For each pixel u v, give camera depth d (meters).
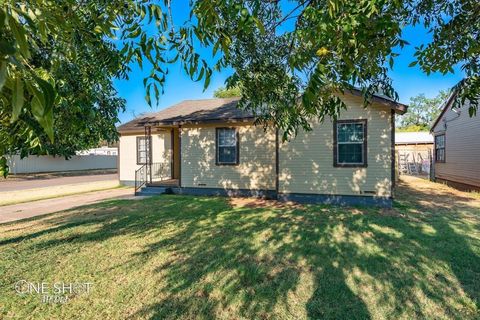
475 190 10.56
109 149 30.39
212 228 5.63
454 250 4.21
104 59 2.21
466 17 2.43
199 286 3.24
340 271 3.55
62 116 2.10
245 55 2.81
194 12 1.39
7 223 6.41
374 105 7.92
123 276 3.52
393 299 2.91
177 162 12.88
